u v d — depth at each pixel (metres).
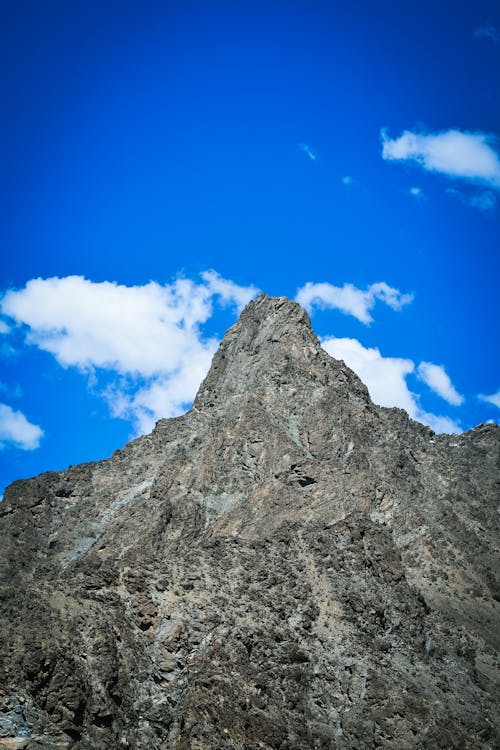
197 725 108.06
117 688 110.44
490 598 155.12
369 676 123.50
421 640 136.75
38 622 111.75
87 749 102.44
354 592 137.00
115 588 124.56
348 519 149.88
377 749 116.56
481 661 140.25
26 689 103.31
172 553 148.88
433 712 121.25
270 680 118.06
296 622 129.75
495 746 122.88
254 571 136.88
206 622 122.88
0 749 98.25
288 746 109.94
